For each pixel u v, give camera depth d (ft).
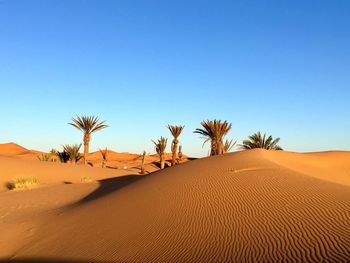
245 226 31.63
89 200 65.31
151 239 32.83
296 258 23.68
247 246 27.25
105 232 38.27
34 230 45.91
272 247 26.13
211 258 26.27
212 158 76.95
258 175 50.06
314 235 27.02
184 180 53.52
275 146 152.05
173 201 43.73
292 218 31.63
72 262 31.50
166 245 30.68
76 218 48.14
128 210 45.06
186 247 29.32
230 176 51.13
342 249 23.67
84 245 35.60
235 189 44.11
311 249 24.58
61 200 72.13
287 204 35.83
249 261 24.59
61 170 121.80
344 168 124.98
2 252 38.60
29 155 277.64
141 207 44.75
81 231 41.04
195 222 34.99
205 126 145.89
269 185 44.11
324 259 22.70
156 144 175.63
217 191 44.39
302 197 37.60
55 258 33.60
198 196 43.73
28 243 40.60
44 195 78.13
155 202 45.27
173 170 70.44
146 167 204.13
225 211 36.65
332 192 38.73
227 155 77.71
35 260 34.24
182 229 33.81
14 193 81.46
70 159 178.81
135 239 33.86
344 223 28.63
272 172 51.60
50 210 60.34
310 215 31.63
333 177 104.68
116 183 92.02
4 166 112.57
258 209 35.65
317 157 129.80
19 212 59.98
